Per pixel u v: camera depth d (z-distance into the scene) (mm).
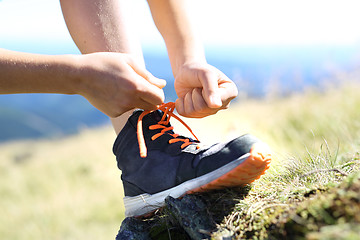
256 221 950
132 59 1089
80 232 3895
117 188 4844
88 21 1240
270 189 1141
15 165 7969
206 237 983
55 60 1004
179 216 1056
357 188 792
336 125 3010
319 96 4730
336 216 760
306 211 826
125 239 1120
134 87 1039
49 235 4043
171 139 1211
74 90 1059
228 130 3086
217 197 1104
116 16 1275
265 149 1022
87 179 5262
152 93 1070
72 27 1274
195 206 1064
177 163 1158
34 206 4719
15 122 73938
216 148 1120
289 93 4945
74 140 9148
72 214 4309
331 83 4688
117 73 1027
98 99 1077
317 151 1553
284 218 866
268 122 4168
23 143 11914
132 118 1234
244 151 1047
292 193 1050
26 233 4141
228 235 952
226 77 1250
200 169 1095
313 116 4039
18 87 1021
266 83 5074
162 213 1208
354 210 736
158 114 1305
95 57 1037
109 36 1245
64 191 4996
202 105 1164
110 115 1144
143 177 1207
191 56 1372
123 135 1246
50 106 90062
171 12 1413
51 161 6594
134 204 1237
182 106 1241
